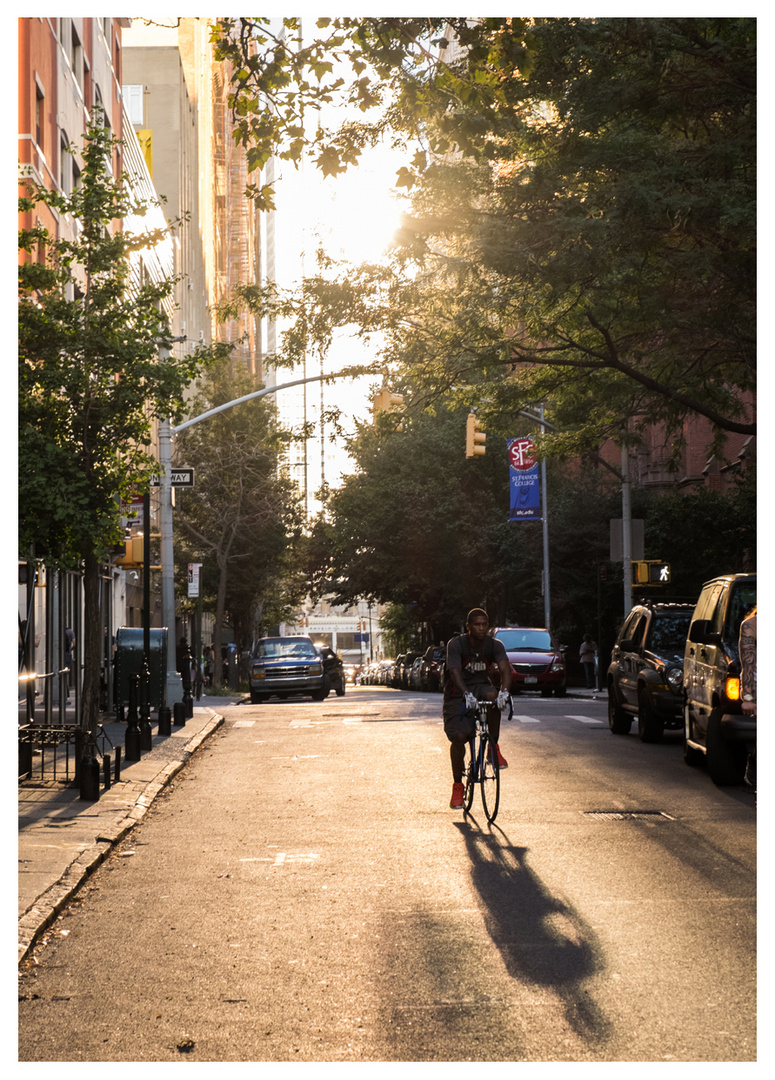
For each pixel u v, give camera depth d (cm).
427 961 695
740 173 1683
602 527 4791
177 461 5297
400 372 2081
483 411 2284
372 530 5259
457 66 1345
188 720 2544
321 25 1147
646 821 1170
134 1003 630
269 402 5591
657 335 2000
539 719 2438
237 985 658
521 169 1675
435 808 1279
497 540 4959
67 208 1525
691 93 1678
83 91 3131
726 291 1738
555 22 1569
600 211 1625
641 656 1936
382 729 2270
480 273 1738
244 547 5716
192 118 8300
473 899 852
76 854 1005
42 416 1451
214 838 1135
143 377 1492
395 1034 569
